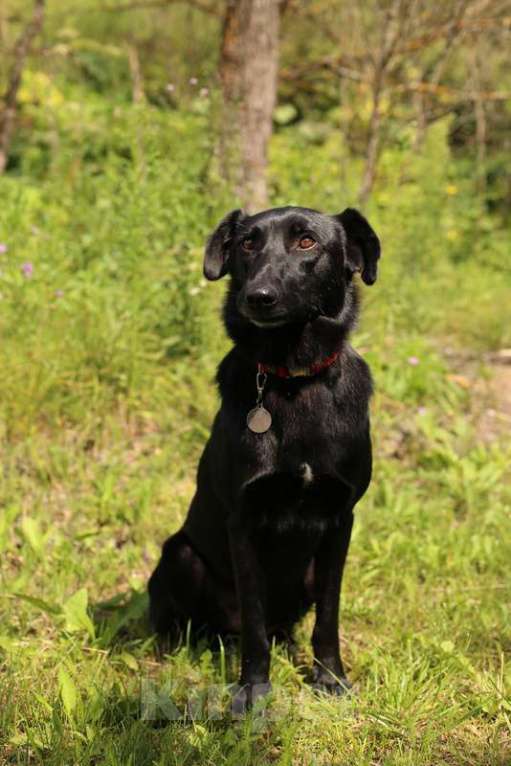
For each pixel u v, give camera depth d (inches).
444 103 227.9
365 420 88.9
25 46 185.5
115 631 93.7
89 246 137.6
